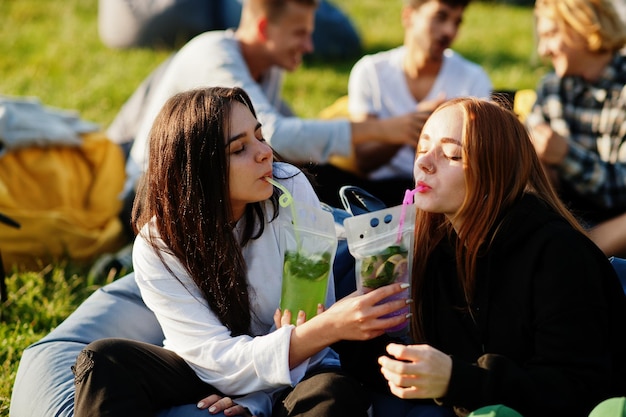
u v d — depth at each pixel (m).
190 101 2.45
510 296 2.29
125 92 6.87
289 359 2.36
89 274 4.07
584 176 3.81
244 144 2.44
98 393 2.29
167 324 2.50
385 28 8.85
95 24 8.55
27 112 4.49
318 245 2.41
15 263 4.09
